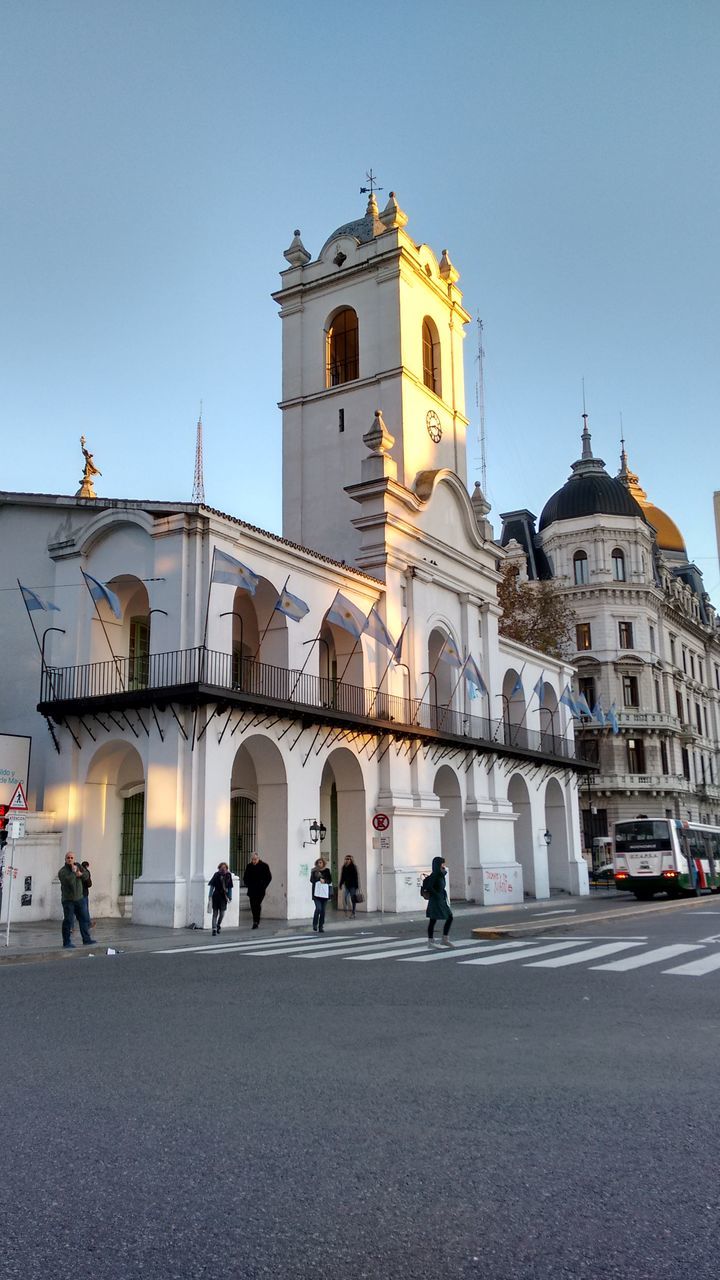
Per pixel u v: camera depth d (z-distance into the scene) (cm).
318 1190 474
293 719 2656
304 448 3709
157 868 2320
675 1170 498
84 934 1844
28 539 2823
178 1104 632
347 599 2883
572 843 4453
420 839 3131
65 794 2547
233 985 1212
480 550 3816
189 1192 472
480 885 3425
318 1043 825
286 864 2606
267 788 2662
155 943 1919
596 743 6141
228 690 2325
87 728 2542
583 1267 391
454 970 1331
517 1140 549
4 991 1194
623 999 1038
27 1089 676
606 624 6231
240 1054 784
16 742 2519
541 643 5172
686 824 3934
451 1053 779
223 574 2356
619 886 3800
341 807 3008
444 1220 438
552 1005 1006
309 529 3606
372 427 3341
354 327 3800
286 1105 626
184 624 2400
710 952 1499
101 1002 1081
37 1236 423
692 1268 389
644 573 6412
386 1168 504
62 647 2653
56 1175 498
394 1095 650
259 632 2730
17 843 2430
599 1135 557
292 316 3866
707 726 7606
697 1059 748
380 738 3055
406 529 3306
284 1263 396
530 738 4275
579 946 1644
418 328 3731
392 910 2934
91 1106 629
